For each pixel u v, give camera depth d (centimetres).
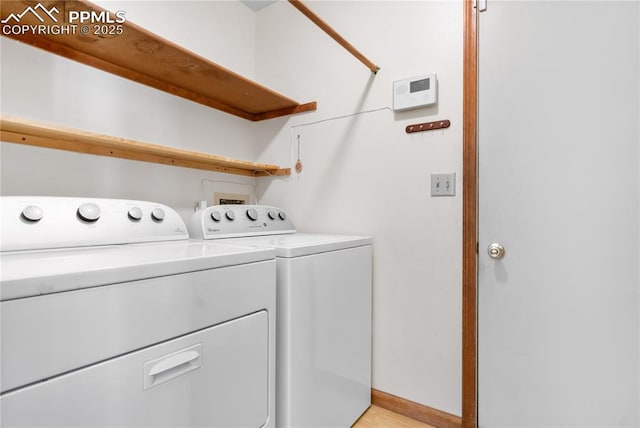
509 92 133
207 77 160
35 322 54
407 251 156
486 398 137
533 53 129
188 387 78
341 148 178
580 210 121
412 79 152
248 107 202
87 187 135
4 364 51
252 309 96
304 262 114
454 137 144
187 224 169
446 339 146
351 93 175
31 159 120
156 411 72
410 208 155
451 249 145
